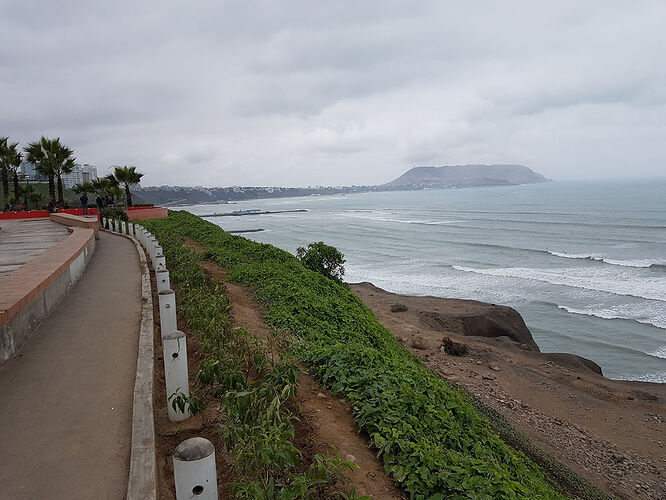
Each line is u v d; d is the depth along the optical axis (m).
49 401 4.68
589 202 139.88
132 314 7.84
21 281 7.07
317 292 13.70
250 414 4.07
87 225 19.11
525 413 15.34
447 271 44.34
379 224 96.19
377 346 10.92
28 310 6.72
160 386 5.34
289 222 111.00
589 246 55.91
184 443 2.75
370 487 4.24
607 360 23.28
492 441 6.97
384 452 4.82
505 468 6.32
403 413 5.73
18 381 5.15
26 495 3.26
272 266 15.36
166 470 3.84
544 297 33.91
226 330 6.63
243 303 10.68
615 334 26.44
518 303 32.75
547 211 111.94
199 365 5.99
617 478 11.97
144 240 16.56
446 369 18.73
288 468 4.10
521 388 17.48
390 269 46.31
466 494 4.29
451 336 23.23
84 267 12.20
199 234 22.28
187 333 7.38
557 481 9.72
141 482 3.33
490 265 46.66
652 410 16.00
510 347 22.30
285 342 7.80
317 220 115.06
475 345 22.17
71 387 5.01
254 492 3.23
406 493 4.32
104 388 4.99
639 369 22.16
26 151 34.59
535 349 24.72
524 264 46.62
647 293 33.62
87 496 3.27
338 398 6.17
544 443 13.43
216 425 4.62
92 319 7.54
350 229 87.50
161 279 7.95
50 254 9.82
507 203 155.50
